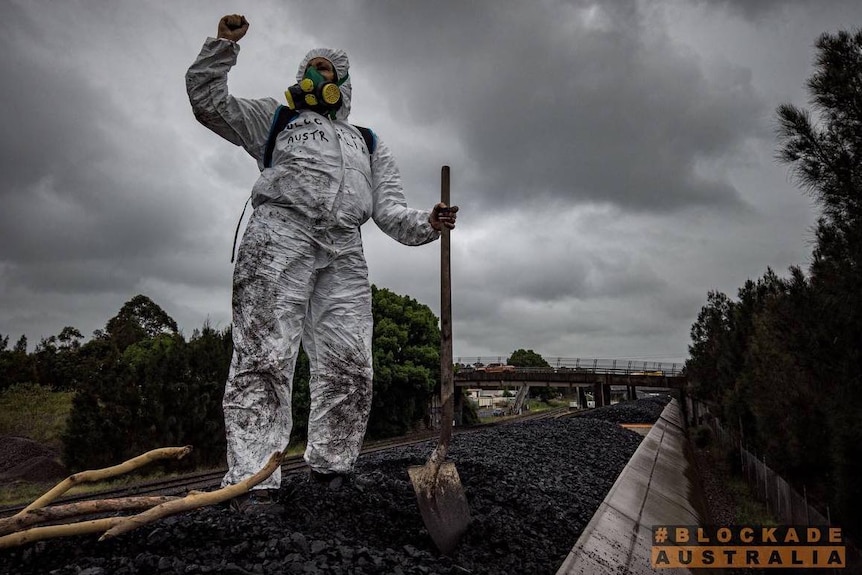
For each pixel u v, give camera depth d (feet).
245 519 10.00
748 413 41.73
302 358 75.00
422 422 109.19
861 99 19.19
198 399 49.08
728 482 44.09
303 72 14.20
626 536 13.16
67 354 109.29
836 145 19.90
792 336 21.85
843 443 19.04
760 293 53.67
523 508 14.78
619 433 48.42
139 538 8.95
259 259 12.24
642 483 20.30
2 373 93.25
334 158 13.08
